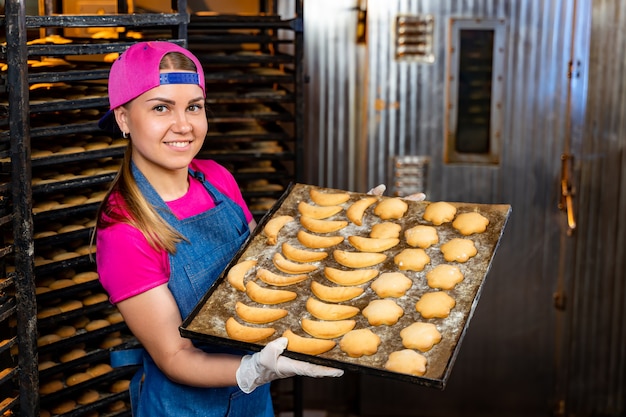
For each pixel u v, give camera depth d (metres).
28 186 2.24
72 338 2.64
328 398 4.63
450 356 1.74
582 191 4.38
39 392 2.60
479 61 4.29
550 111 4.32
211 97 3.40
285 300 1.95
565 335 4.54
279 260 2.05
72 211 2.61
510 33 4.24
